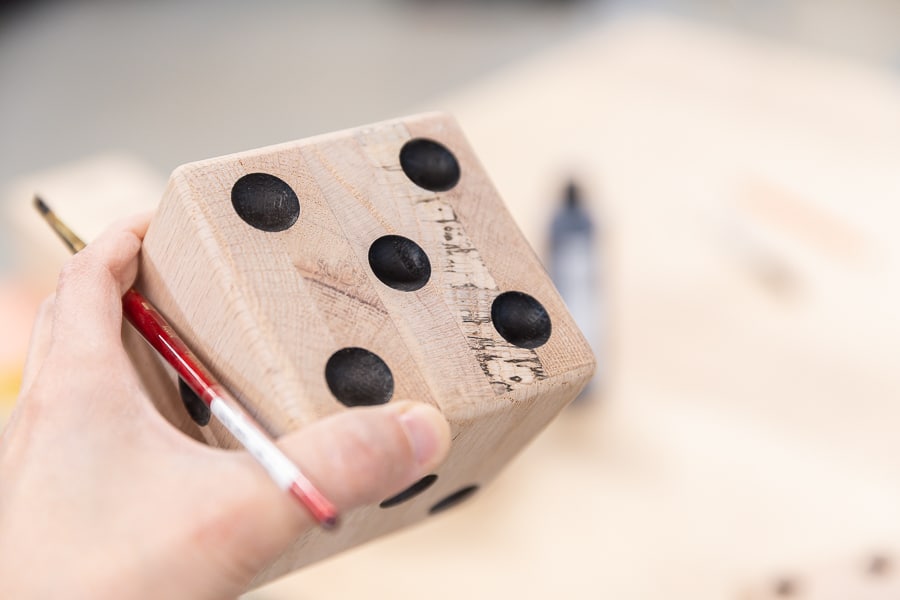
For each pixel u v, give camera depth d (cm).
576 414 72
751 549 63
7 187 163
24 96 185
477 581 62
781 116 103
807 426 70
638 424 71
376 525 46
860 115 103
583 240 70
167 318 43
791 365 75
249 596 61
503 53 193
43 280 83
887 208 90
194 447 40
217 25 204
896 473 67
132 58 195
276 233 41
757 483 66
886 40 173
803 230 88
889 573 61
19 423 41
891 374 74
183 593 39
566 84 111
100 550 39
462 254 43
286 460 38
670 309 81
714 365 75
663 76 111
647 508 65
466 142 45
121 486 40
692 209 91
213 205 41
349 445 38
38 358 45
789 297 81
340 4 211
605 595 61
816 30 178
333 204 42
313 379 40
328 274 41
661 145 100
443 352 41
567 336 43
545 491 66
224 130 176
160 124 178
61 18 207
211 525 39
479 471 46
